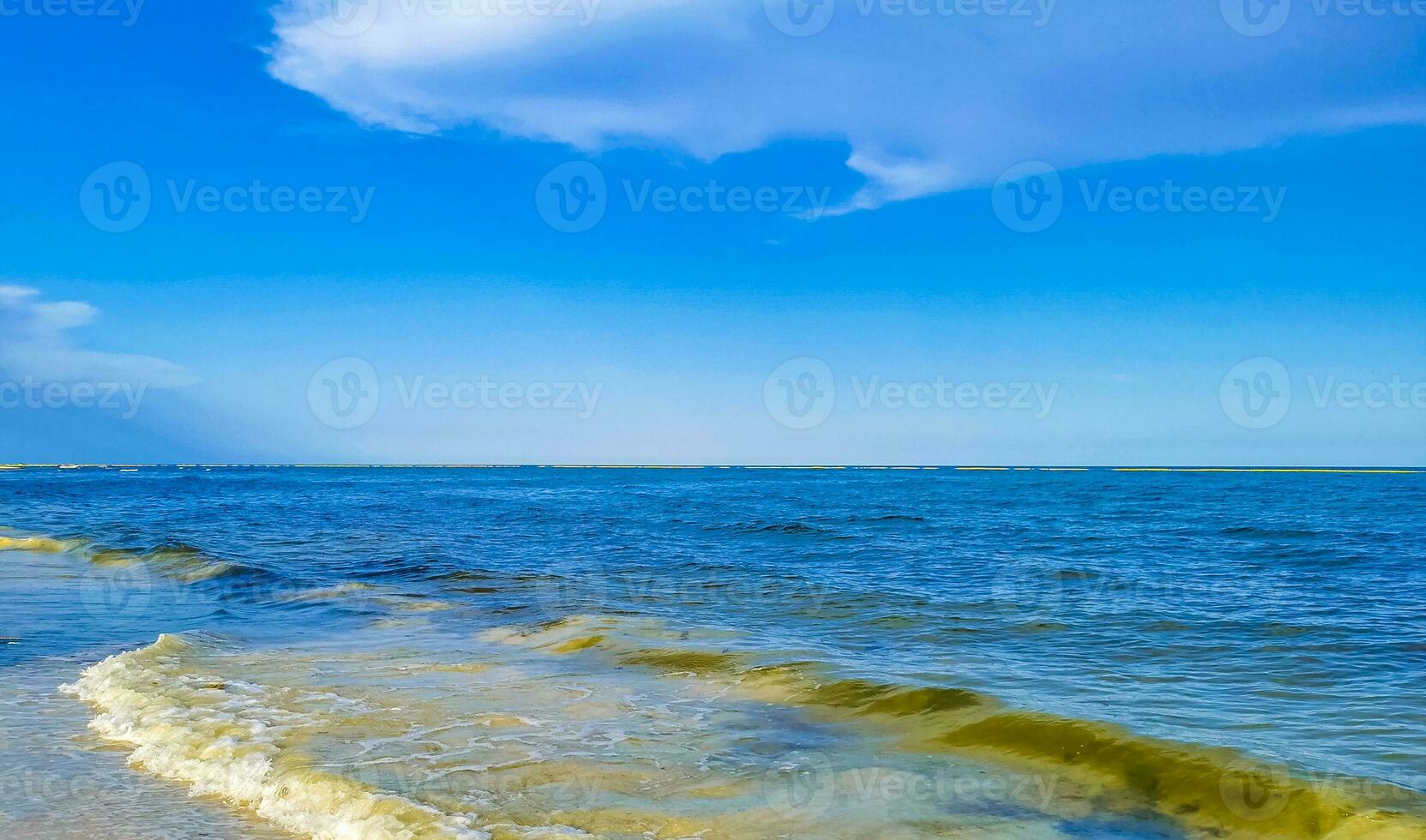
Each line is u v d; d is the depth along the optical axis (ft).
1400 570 69.26
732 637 42.83
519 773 23.61
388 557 79.25
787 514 138.21
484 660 38.50
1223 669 36.50
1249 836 19.93
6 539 90.12
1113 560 77.25
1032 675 35.35
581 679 34.94
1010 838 19.77
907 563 75.15
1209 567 71.51
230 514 141.38
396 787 22.29
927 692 31.12
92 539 91.56
